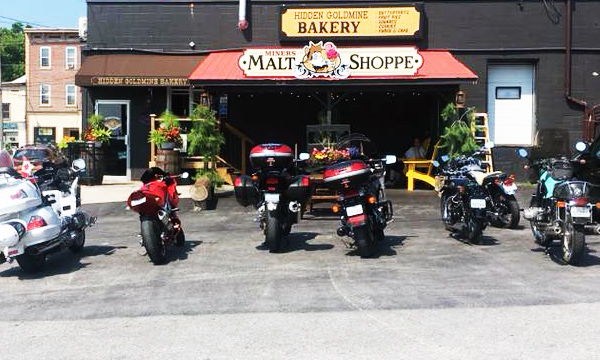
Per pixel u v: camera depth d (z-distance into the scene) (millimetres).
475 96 17516
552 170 8414
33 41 50031
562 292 6680
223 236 10273
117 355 4988
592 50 17328
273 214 8609
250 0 17891
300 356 4863
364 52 15547
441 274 7535
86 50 18266
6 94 52469
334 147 12516
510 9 17453
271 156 8531
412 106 19422
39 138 50469
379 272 7656
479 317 5820
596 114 17156
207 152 14391
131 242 9906
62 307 6441
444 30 17578
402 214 12305
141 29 18125
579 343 5086
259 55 15602
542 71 17422
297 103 19391
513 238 9883
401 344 5105
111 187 16531
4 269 8391
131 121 18422
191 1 18000
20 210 7547
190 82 15469
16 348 5203
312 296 6625
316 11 17562
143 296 6777
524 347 5004
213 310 6188
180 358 4891
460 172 10219
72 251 9102
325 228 10852
